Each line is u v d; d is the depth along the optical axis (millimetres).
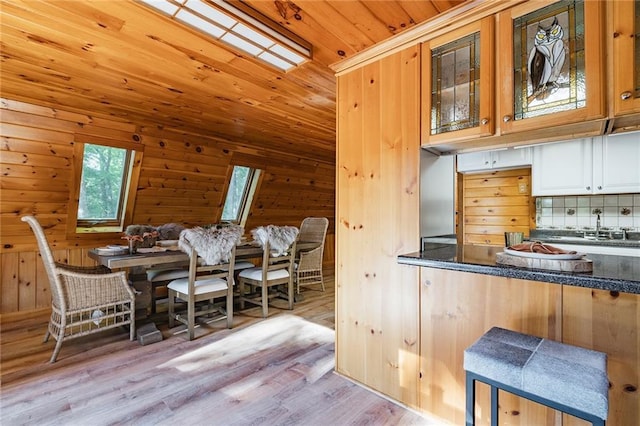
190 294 2783
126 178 3691
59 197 3279
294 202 5797
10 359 2355
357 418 1713
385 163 1947
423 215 1854
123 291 2680
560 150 2904
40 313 3361
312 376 2148
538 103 1432
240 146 4402
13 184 2965
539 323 1391
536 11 1437
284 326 3121
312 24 1742
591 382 929
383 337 1929
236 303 3855
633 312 1209
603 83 1281
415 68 1815
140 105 2910
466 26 1624
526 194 3436
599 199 3064
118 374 2154
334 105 2949
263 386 2021
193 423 1665
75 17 1599
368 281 2016
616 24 1264
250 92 2637
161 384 2035
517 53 1491
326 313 3543
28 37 1775
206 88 2525
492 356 1097
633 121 1352
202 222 4672
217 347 2613
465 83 1650
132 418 1698
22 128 2793
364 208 2049
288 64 2133
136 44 1865
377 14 1654
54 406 1792
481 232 3693
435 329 1703
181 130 3732
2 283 3174
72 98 2707
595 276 1160
